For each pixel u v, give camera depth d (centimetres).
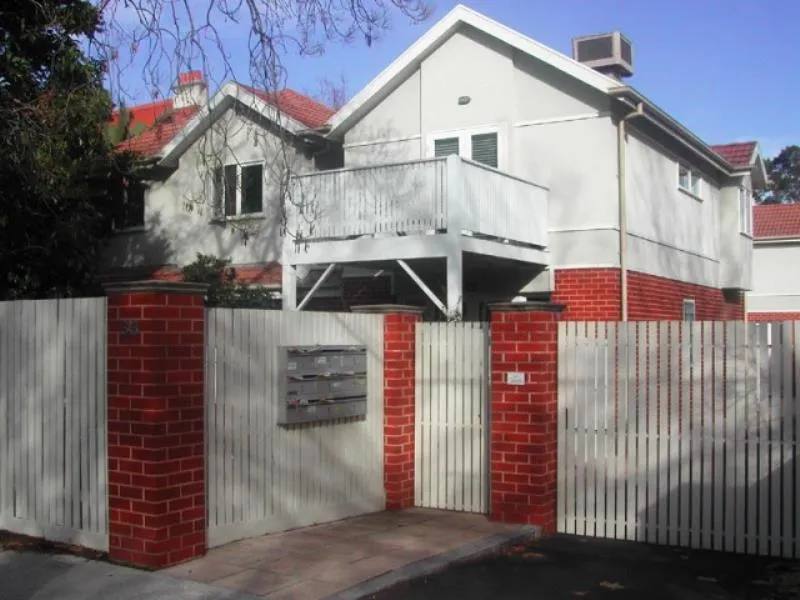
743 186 2120
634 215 1511
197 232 1753
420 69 1588
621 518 806
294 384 773
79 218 1314
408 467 907
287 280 1405
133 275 1812
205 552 682
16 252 1261
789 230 2948
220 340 712
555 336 833
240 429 728
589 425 823
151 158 1680
